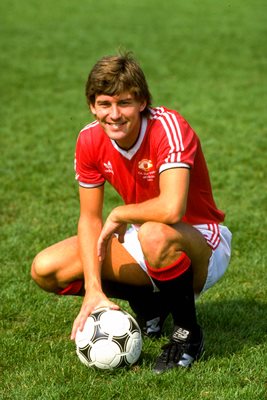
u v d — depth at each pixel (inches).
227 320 197.5
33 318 201.5
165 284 164.2
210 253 174.6
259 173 361.7
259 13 1022.4
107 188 336.2
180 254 162.1
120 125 159.3
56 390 157.6
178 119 164.2
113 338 163.8
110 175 173.0
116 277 176.9
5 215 303.0
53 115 501.0
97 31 892.0
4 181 350.9
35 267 177.9
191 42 810.2
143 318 185.6
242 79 621.9
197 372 165.5
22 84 603.5
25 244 265.3
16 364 173.6
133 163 167.3
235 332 190.4
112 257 175.3
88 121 485.1
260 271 236.8
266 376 163.5
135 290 179.8
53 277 178.1
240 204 315.0
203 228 175.3
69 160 390.9
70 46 788.0
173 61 705.6
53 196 327.9
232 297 215.5
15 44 797.9
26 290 221.8
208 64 689.6
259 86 593.6
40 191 335.9
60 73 650.2
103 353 163.2
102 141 169.3
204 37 840.9
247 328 192.9
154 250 160.1
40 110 515.8
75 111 513.3
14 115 500.1
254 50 757.9
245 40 816.9
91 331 165.0
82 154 173.0
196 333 169.6
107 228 166.7
